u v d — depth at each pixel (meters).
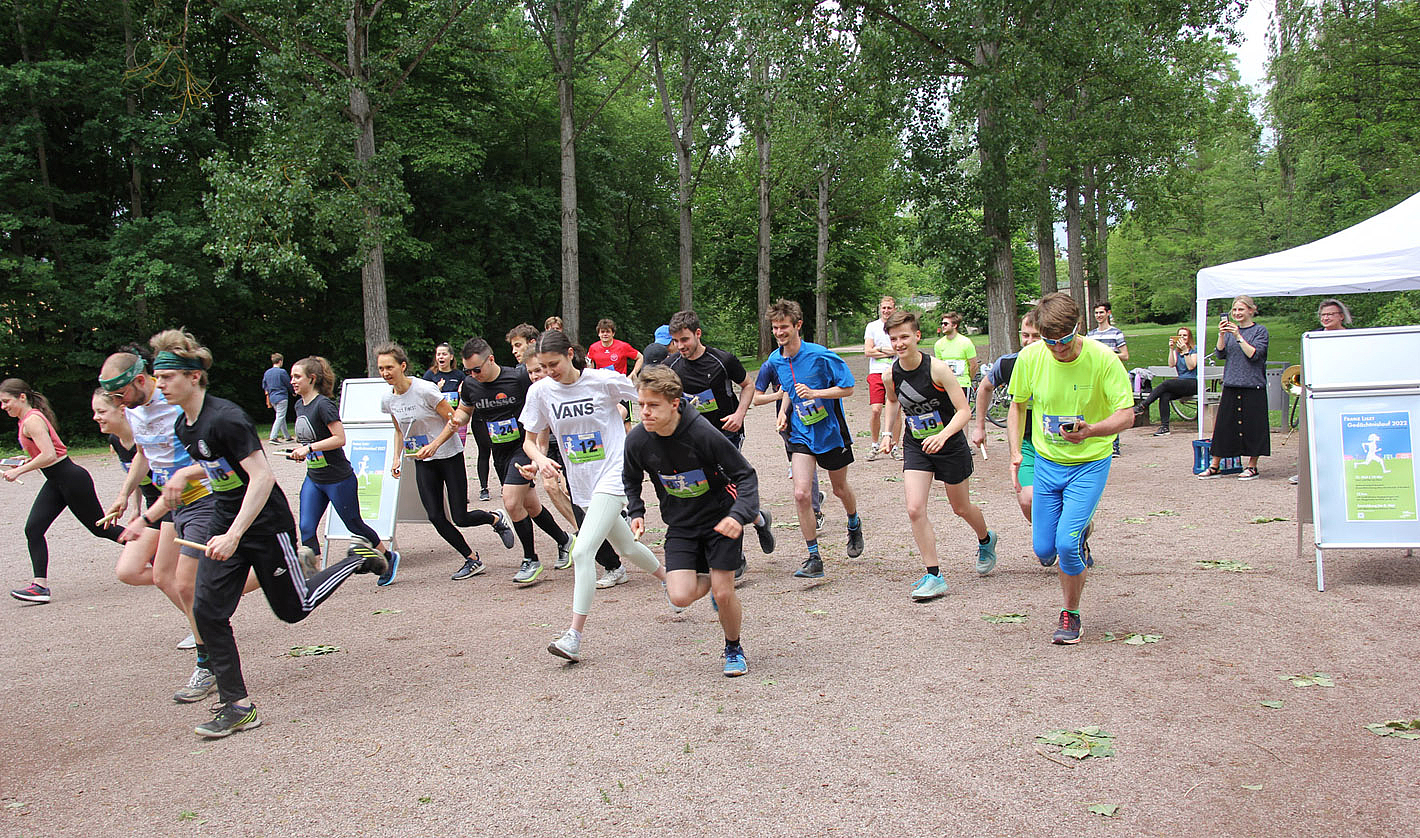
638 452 4.43
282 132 20.17
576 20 27.02
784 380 6.54
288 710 4.36
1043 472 4.77
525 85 33.53
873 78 19.80
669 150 40.81
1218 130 31.59
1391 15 24.03
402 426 7.09
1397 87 24.61
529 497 6.98
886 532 7.91
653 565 5.55
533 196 32.41
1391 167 25.48
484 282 31.58
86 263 22.25
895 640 4.93
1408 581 5.52
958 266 20.11
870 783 3.29
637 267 43.31
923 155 20.11
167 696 4.70
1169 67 25.59
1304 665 4.21
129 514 6.72
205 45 24.58
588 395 5.72
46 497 7.02
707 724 3.91
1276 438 12.45
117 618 6.38
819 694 4.19
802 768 3.44
